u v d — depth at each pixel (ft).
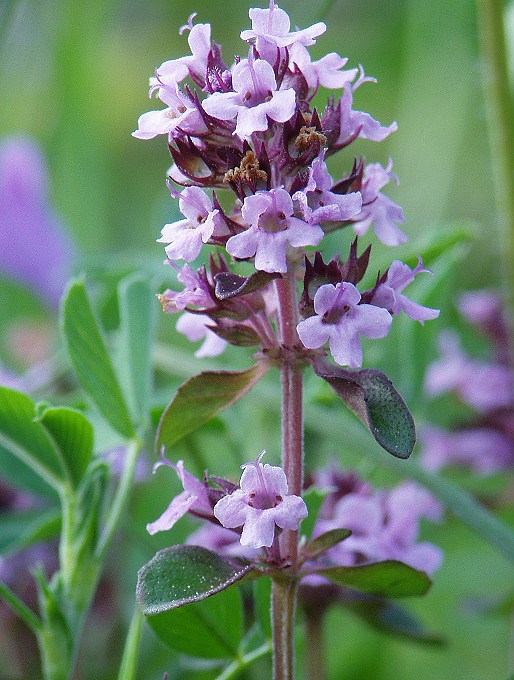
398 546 0.58
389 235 0.50
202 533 0.58
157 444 0.51
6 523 0.64
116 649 0.68
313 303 0.47
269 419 0.73
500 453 0.73
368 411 0.47
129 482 0.56
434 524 0.74
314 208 0.47
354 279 0.48
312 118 0.48
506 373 0.74
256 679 0.63
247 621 0.60
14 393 0.54
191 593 0.47
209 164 0.49
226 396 0.51
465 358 0.79
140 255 0.80
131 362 0.59
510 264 0.71
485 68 0.70
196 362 0.71
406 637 0.60
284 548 0.49
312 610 0.59
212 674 0.64
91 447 0.54
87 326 0.56
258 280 0.47
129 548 0.69
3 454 0.63
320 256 0.48
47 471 0.56
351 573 0.49
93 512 0.54
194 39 0.49
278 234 0.46
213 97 0.47
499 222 0.71
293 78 0.49
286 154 0.48
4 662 0.66
